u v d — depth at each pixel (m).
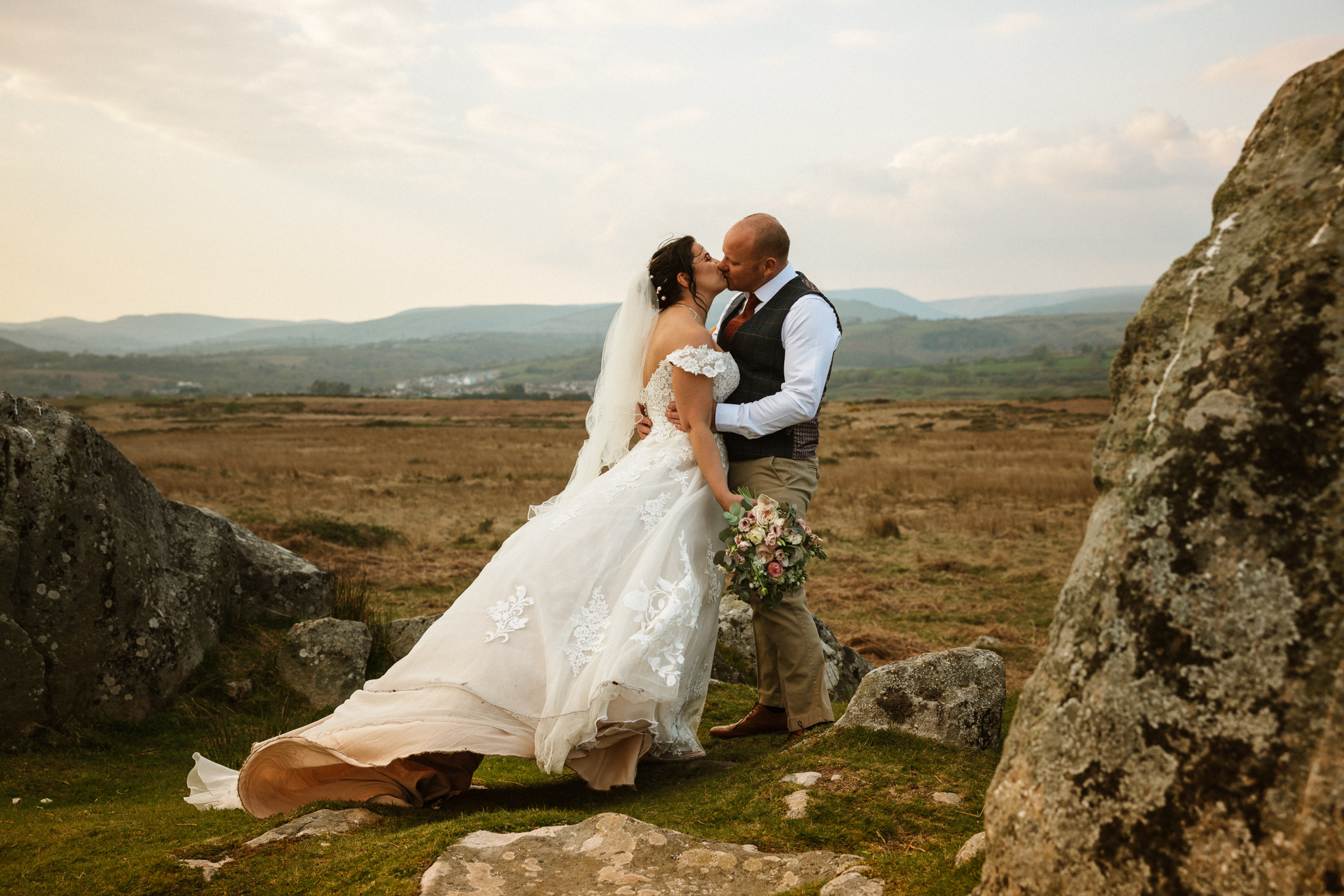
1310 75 1.46
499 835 2.37
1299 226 1.36
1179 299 1.51
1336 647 1.19
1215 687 1.27
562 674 2.99
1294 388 1.29
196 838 2.76
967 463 28.12
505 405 91.88
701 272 3.82
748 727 3.90
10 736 3.88
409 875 2.13
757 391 3.70
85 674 4.14
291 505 17.16
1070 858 1.35
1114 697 1.36
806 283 3.77
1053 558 13.06
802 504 3.65
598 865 2.18
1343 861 1.11
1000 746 3.30
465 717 2.93
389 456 31.61
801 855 2.23
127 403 87.81
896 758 2.99
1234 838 1.20
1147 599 1.36
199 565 5.09
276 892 2.13
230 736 4.36
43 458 4.05
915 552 13.66
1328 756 1.16
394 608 8.38
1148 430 1.47
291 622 5.59
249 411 79.38
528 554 3.27
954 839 2.42
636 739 3.15
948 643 8.32
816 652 3.62
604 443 3.96
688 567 3.31
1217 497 1.33
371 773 3.06
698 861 2.19
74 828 2.94
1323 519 1.24
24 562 3.95
